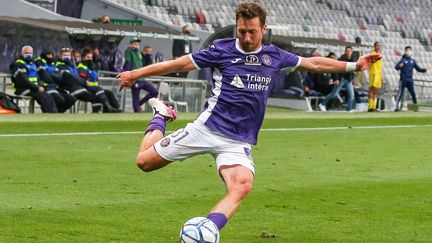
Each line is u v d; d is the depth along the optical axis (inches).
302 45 3206.2
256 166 1465.3
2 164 1380.4
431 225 980.6
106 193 1141.1
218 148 775.1
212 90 786.2
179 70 776.9
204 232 690.8
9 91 2691.9
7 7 3221.0
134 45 2773.1
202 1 4276.6
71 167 1373.0
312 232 924.6
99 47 3011.8
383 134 2170.3
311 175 1375.5
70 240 844.0
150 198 1112.2
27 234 864.9
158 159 788.0
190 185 1229.1
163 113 825.5
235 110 772.6
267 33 2650.1
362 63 791.7
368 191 1224.2
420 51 5032.0
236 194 733.9
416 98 3732.8
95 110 2516.0
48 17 3250.5
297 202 1112.2
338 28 4773.6
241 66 772.6
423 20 5187.0
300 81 3073.3
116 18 3582.7
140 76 772.6
